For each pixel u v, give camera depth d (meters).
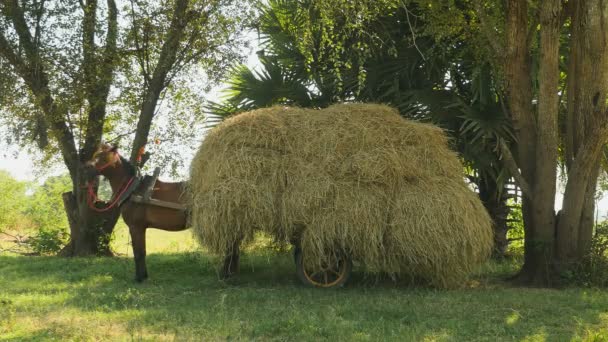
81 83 11.64
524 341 5.62
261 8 12.74
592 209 9.00
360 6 9.99
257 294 7.79
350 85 11.86
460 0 10.55
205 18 12.12
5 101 11.56
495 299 7.51
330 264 8.18
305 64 11.02
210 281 8.93
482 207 8.19
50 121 11.73
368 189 7.87
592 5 8.40
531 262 9.16
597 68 8.46
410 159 8.12
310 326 5.94
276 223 7.96
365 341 5.50
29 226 20.11
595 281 8.65
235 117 8.66
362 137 8.16
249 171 7.97
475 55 10.63
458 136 11.13
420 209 7.73
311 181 7.87
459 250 7.77
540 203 8.99
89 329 5.91
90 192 8.96
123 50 12.01
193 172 8.47
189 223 8.50
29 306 6.98
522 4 9.09
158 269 10.20
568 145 9.27
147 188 8.65
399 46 11.79
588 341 5.59
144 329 5.94
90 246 12.56
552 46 8.70
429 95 11.23
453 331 5.96
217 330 5.84
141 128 12.20
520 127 9.31
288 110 8.72
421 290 8.19
